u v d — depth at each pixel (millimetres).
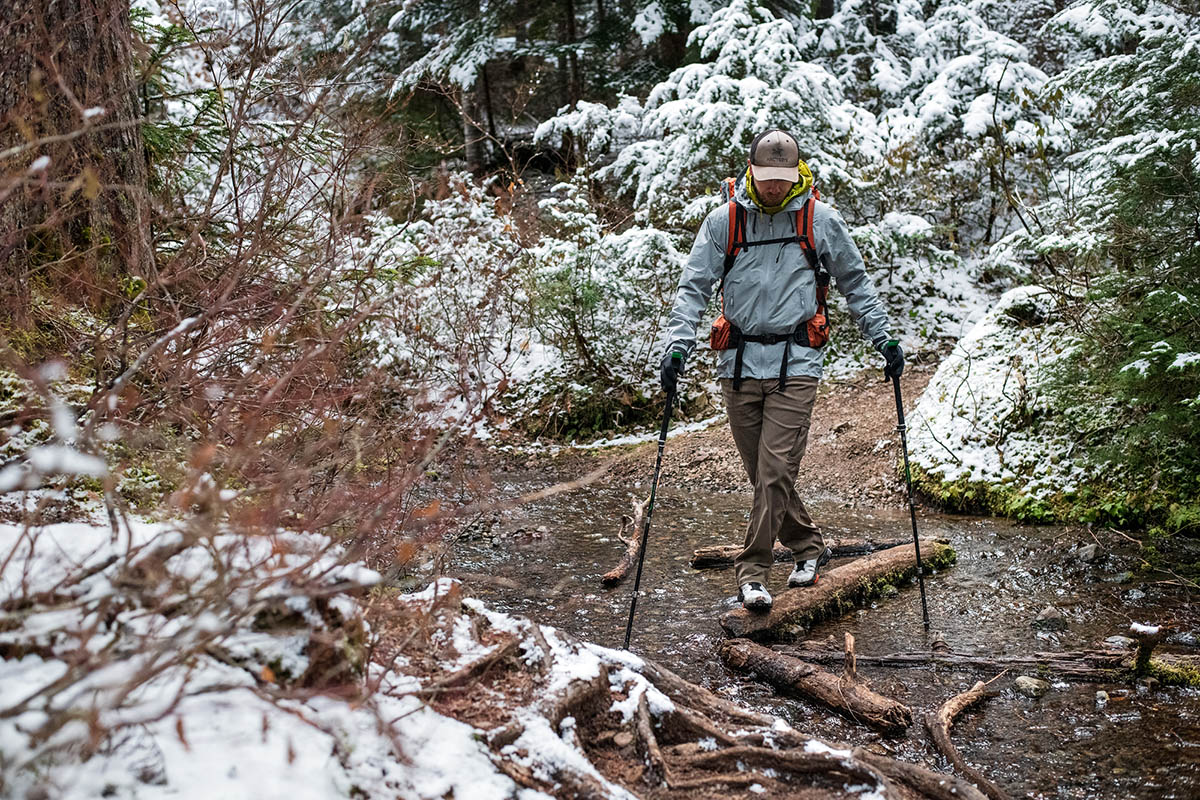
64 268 3338
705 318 9180
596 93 12516
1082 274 6031
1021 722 3047
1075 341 5613
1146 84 5367
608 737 2387
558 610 4141
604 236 8367
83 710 1495
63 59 3447
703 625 3953
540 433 8062
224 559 2039
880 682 3389
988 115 8695
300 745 1756
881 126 9258
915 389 7336
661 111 8539
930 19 10906
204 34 4203
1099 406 5578
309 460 2688
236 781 1615
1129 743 2869
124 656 1673
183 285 3488
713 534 5414
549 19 12945
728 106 8258
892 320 8688
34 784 1479
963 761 2748
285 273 3838
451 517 2834
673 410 8211
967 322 8500
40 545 2029
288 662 1938
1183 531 4812
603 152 10227
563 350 8375
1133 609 3973
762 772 2369
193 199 4746
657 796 2227
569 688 2373
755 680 3400
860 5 11344
